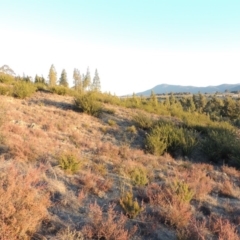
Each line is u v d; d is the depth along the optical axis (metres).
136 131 14.13
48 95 18.20
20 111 12.93
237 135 17.02
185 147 12.05
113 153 9.80
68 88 20.86
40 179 6.05
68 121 13.17
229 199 7.45
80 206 5.47
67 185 6.34
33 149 7.78
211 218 5.97
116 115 16.67
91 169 7.80
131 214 5.36
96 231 4.50
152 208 5.95
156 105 23.86
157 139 11.71
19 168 6.46
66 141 10.40
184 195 6.38
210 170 10.31
